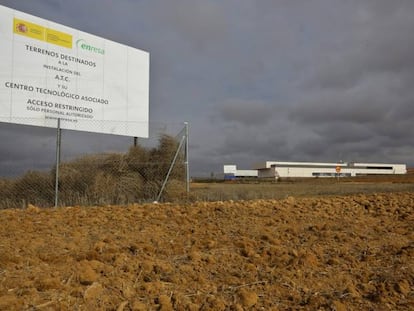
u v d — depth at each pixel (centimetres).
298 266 407
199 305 303
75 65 1098
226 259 432
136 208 775
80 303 295
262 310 301
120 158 1124
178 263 413
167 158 1178
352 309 303
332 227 624
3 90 962
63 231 552
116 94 1191
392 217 739
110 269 374
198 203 873
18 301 284
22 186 989
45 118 1033
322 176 8156
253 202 891
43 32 1034
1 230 542
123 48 1212
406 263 420
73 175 1042
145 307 294
